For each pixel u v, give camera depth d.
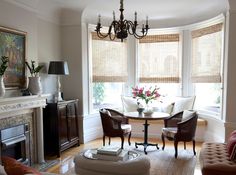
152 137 5.43
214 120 4.69
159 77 5.62
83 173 2.37
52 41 4.71
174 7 4.74
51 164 3.72
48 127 4.11
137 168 2.24
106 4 4.56
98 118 5.49
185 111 4.50
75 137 4.68
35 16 3.88
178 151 4.38
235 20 3.98
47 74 4.57
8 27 3.29
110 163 2.27
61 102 4.21
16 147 3.46
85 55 5.08
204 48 4.93
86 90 5.14
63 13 4.91
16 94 3.50
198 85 5.31
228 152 2.81
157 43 5.61
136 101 5.49
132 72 5.79
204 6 4.64
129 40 5.74
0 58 3.16
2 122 3.07
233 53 4.02
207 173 2.48
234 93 4.05
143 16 5.36
